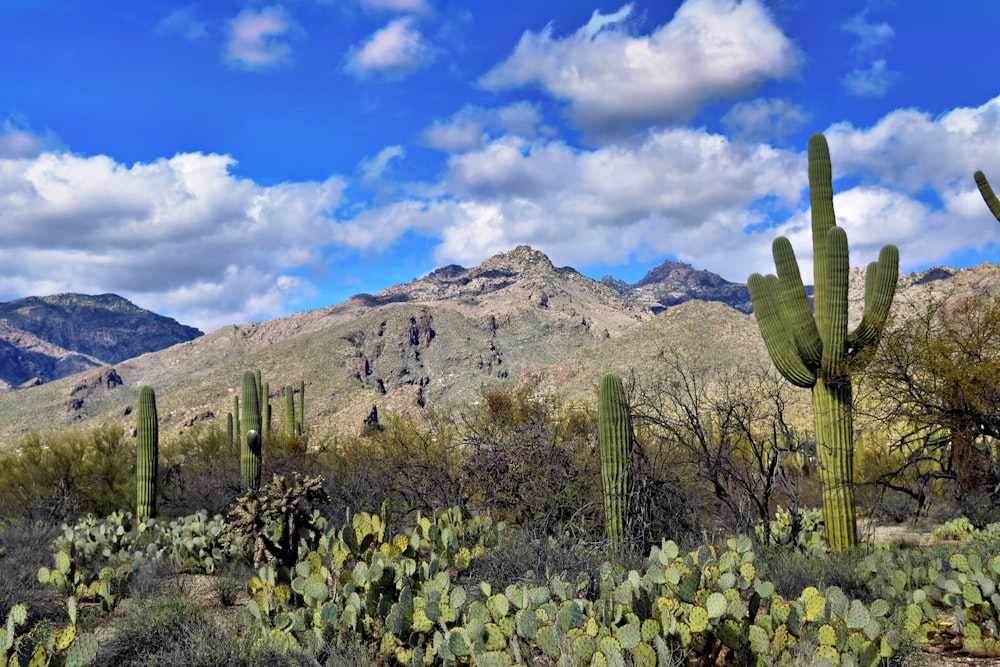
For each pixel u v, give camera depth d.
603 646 4.33
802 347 9.45
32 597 7.18
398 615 5.30
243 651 5.15
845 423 9.34
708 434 9.70
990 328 9.13
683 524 8.96
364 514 7.20
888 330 9.64
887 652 4.62
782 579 7.12
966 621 5.88
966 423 9.55
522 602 5.10
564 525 9.18
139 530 11.12
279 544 7.20
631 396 9.64
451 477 11.13
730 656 4.80
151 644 5.64
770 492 9.54
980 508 10.35
